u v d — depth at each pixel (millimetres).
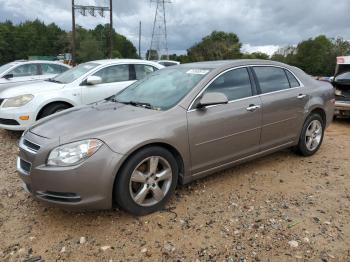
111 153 3262
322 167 5043
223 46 62500
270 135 4699
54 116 4043
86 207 3256
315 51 58094
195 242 3182
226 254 3008
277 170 4898
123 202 3408
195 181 4477
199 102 3939
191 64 4793
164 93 4223
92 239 3254
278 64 5027
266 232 3314
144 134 3457
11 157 5613
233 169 4910
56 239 3264
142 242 3193
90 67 7535
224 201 3943
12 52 80875
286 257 2957
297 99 4984
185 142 3768
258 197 4047
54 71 11141
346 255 2982
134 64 7992
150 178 3568
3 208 3836
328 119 5645
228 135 4160
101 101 4719
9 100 6547
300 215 3621
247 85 4477
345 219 3547
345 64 8516
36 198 3379
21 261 2959
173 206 3826
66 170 3154
